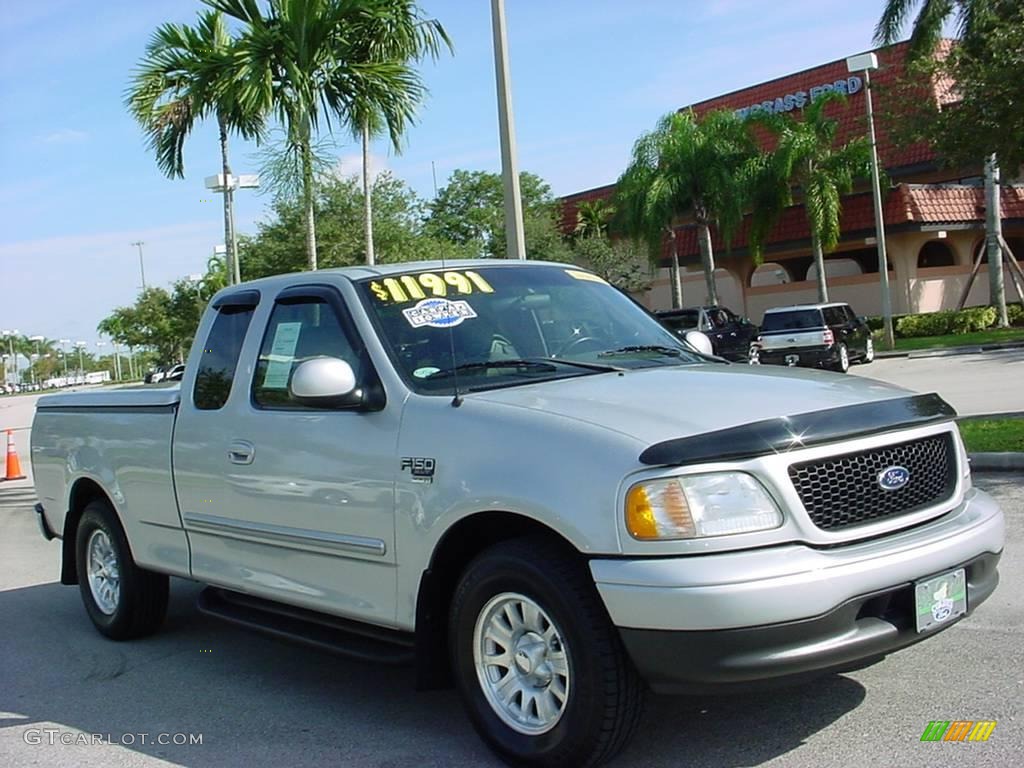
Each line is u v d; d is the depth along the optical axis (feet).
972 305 124.98
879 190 107.65
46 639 22.61
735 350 91.40
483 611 13.69
